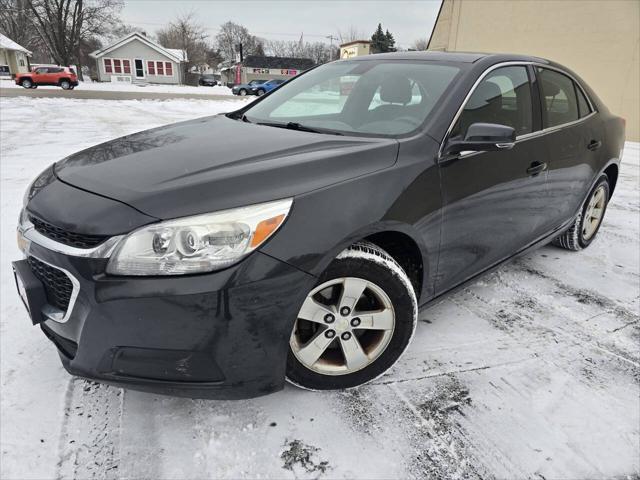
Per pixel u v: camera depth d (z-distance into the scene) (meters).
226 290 1.51
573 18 12.05
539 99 2.83
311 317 1.81
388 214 1.83
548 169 2.81
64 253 1.56
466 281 2.48
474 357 2.32
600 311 2.83
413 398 2.02
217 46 84.06
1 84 32.09
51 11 44.06
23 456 1.66
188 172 1.75
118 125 10.80
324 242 1.66
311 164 1.80
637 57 10.80
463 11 15.53
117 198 1.60
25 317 2.50
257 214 1.56
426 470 1.68
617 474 1.70
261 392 1.72
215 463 1.67
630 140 11.19
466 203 2.21
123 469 1.63
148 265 1.49
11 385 2.00
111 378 1.58
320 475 1.64
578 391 2.11
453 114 2.21
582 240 3.72
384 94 2.51
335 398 2.00
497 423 1.91
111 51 47.41
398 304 1.96
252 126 2.50
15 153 6.84
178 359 1.55
